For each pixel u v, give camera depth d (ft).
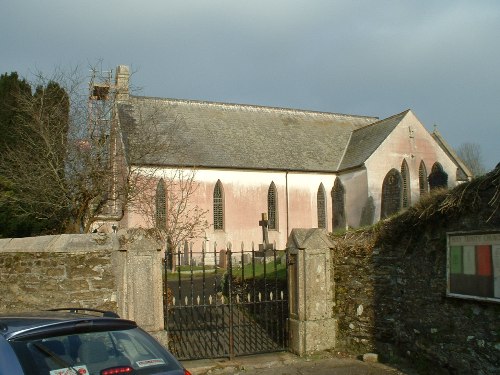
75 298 28.99
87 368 13.35
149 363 14.47
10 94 69.05
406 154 124.47
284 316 36.65
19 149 60.34
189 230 88.99
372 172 120.26
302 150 132.26
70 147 55.88
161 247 30.27
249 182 120.16
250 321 38.93
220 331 39.17
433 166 127.34
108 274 29.63
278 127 138.10
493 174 24.63
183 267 86.58
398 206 121.29
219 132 126.41
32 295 29.66
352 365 30.27
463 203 25.82
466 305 25.76
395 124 125.59
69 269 29.17
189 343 35.81
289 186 124.67
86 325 14.29
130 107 117.29
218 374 29.27
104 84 63.98
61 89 62.08
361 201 121.08
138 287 29.55
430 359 28.07
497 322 23.94
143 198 74.64
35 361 12.61
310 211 126.31
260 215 120.57
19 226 61.87
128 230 30.12
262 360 31.45
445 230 27.37
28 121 65.31
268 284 42.37
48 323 13.76
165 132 102.01
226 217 116.37
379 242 32.24
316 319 33.12
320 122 147.54
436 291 27.89
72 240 29.68
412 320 29.55
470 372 25.45
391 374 28.32
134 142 76.69
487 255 24.32
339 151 136.87
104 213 66.74
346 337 33.30
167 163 106.63
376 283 32.24
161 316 29.94
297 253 33.42
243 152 123.13
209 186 114.83
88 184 54.90
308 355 32.35
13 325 13.66
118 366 13.76
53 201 56.24
